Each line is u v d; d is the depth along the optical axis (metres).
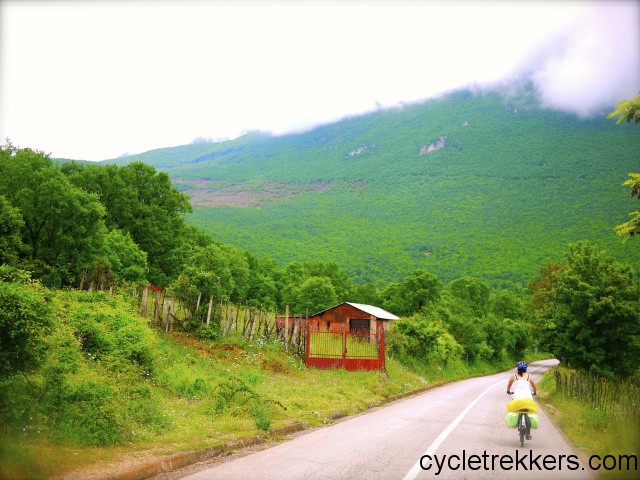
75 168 49.81
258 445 10.32
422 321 41.72
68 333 11.96
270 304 74.44
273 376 20.25
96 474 6.89
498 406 19.97
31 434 7.80
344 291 95.44
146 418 10.12
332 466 8.34
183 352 19.73
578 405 17.38
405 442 10.91
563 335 30.61
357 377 23.59
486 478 8.07
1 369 7.55
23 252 29.48
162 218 52.19
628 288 30.06
